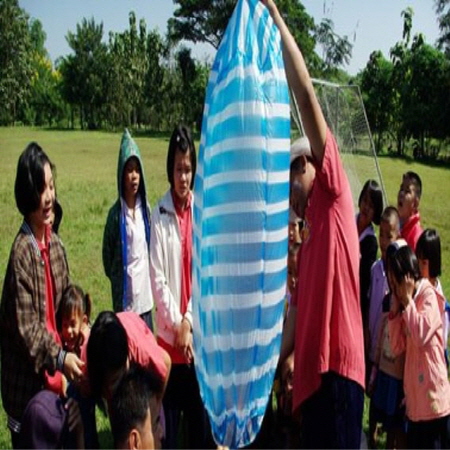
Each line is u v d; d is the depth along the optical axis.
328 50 27.92
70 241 10.94
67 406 2.89
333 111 6.51
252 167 2.03
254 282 2.04
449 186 21.25
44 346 3.18
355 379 2.63
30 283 3.25
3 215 12.88
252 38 2.12
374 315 4.59
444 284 8.55
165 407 4.03
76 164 24.69
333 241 2.62
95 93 54.16
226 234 2.03
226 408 2.12
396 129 33.88
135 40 56.31
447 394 3.93
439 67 32.38
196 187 2.13
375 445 4.63
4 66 47.88
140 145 35.25
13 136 41.44
